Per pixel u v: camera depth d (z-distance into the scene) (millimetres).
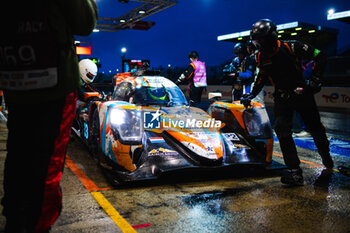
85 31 1295
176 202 2664
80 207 2488
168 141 3369
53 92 1140
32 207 1229
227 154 3379
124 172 2947
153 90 4164
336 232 2182
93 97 4230
